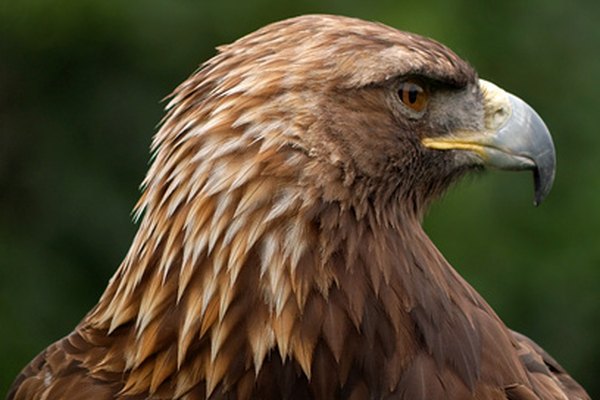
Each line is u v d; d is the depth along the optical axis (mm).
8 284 20281
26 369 10398
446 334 9383
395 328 9266
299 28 9445
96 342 9703
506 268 20500
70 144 20766
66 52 20484
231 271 9047
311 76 9258
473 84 10180
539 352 10844
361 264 9297
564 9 22375
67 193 20562
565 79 22141
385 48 9516
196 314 9148
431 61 9719
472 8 21641
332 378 9180
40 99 20859
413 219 9953
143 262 9367
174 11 19984
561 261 20953
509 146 10180
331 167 9234
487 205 20359
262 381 9133
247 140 9078
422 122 9867
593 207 21375
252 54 9297
